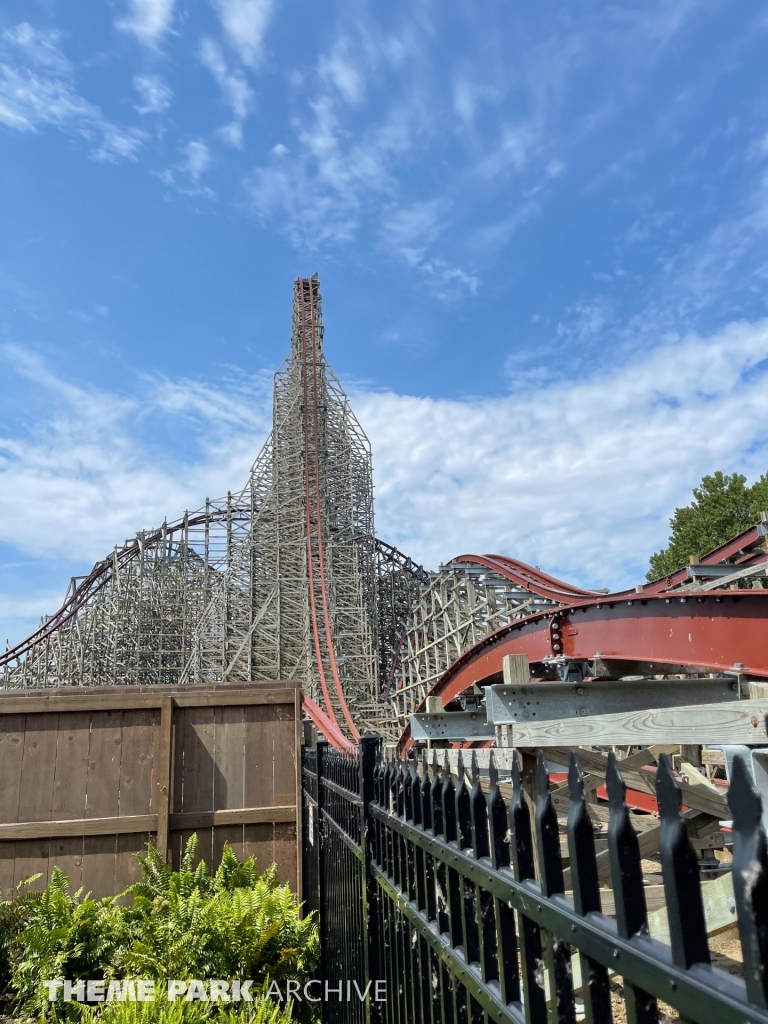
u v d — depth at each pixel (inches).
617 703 419.5
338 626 1968.5
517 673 416.5
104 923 285.6
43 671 2297.0
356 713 1675.7
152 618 2132.1
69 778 335.9
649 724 358.3
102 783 337.4
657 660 417.4
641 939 58.9
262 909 273.3
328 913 238.5
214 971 253.3
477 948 97.8
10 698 336.8
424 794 121.1
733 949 276.2
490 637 615.8
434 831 113.5
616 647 453.7
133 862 331.9
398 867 140.7
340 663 1791.3
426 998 118.3
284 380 2625.5
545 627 528.7
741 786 50.7
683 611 399.9
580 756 416.5
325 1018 237.6
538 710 414.3
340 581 2039.9
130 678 2048.5
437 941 110.0
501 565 1148.5
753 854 48.2
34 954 272.7
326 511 2242.9
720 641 373.4
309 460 2362.2
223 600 2006.6
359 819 179.2
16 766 333.1
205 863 311.7
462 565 1312.7
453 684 729.6
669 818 56.9
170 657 2158.0
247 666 1875.0
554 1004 70.8
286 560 2116.1
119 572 2183.8
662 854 56.8
